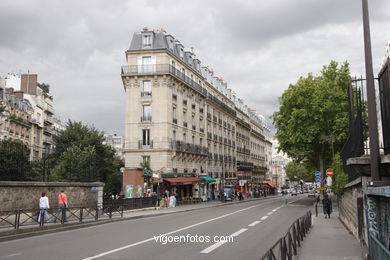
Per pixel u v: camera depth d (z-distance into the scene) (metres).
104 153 47.50
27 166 19.70
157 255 10.21
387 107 7.66
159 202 36.59
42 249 11.34
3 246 12.15
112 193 43.91
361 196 11.17
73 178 24.81
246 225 18.64
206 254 10.41
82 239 13.59
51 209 18.08
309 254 10.45
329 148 46.28
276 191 104.06
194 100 52.06
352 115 10.18
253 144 90.88
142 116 43.31
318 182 35.72
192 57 55.41
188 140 49.00
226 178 63.47
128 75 43.31
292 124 44.19
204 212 29.75
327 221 21.83
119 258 9.77
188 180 43.47
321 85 43.81
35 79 65.69
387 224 6.24
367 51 7.83
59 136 46.56
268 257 5.16
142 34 45.12
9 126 50.53
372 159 7.41
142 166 40.59
